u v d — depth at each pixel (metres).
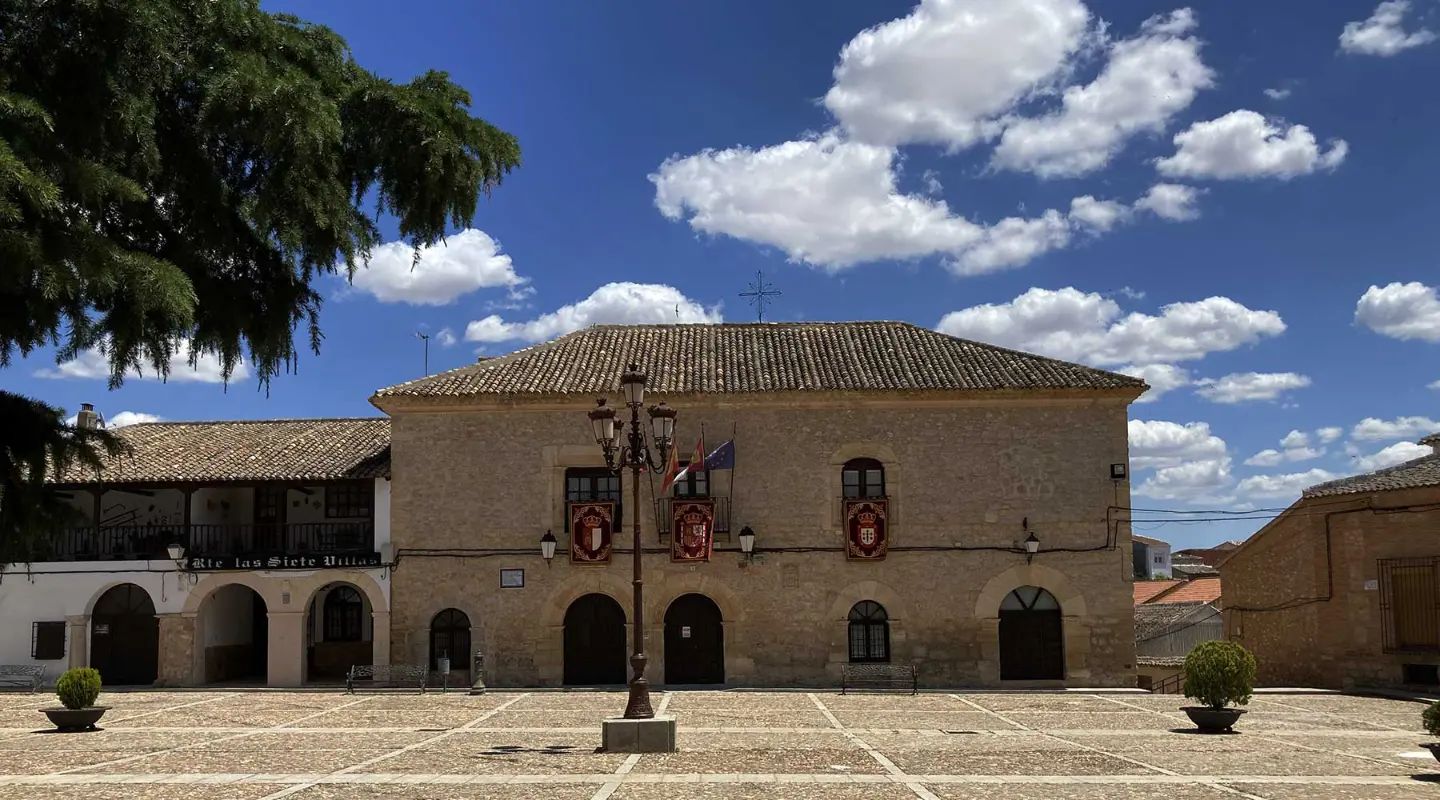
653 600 26.31
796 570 26.30
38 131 12.12
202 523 29.27
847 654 26.08
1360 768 13.72
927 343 29.53
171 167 14.41
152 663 28.03
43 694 25.19
